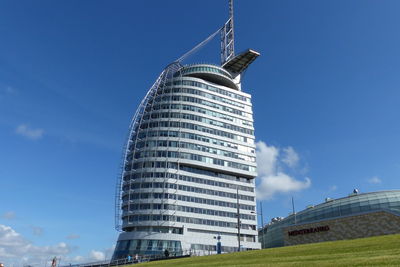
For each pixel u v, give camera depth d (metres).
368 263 24.19
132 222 119.00
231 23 182.00
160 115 134.88
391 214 67.00
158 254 107.50
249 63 165.75
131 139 136.12
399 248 31.70
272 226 144.50
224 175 138.00
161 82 145.00
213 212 128.88
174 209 121.25
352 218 72.25
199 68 150.25
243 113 150.38
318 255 34.69
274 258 36.94
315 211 115.81
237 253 52.00
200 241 121.69
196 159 131.38
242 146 144.50
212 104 142.88
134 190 123.38
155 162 126.88
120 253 112.69
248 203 139.12
